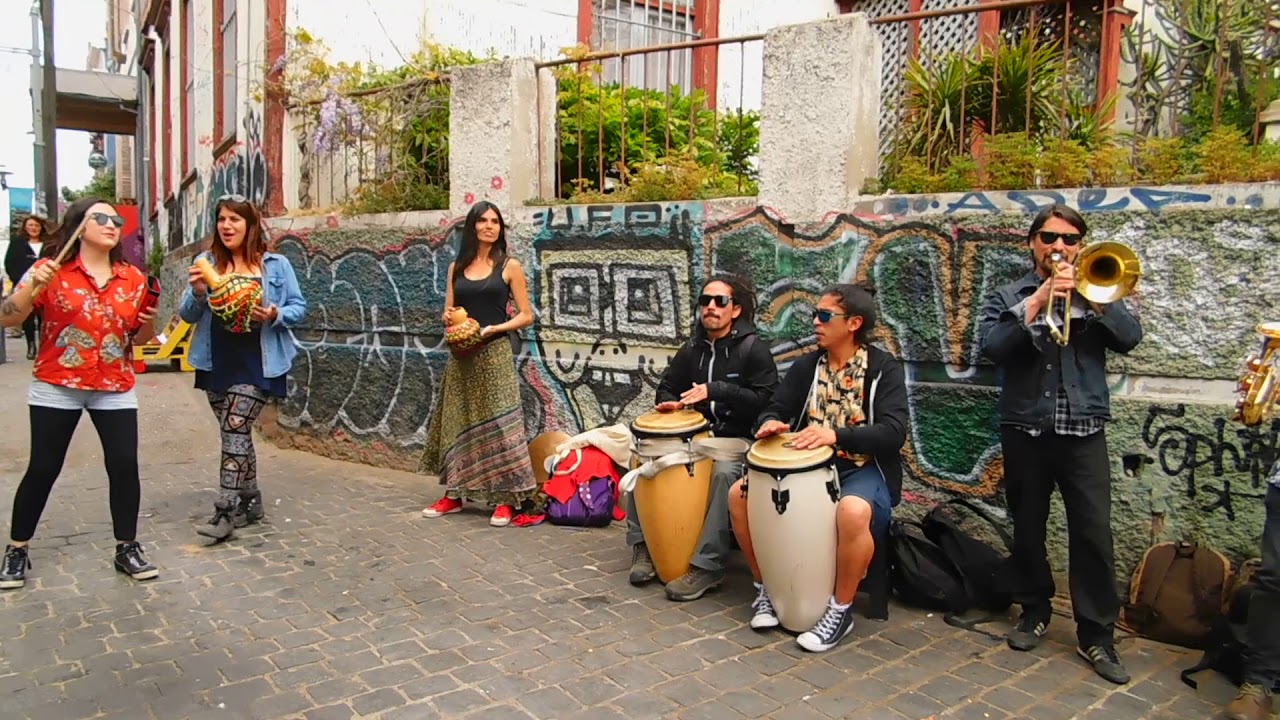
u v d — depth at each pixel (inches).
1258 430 138.5
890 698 121.6
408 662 129.1
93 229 152.3
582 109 227.6
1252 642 117.2
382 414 249.4
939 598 149.9
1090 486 130.7
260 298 175.6
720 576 161.2
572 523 197.6
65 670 124.2
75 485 221.6
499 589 159.3
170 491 219.8
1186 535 145.3
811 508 135.0
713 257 193.5
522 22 319.0
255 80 295.1
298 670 125.9
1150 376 148.2
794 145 181.0
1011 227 158.2
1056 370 131.6
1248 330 139.6
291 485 228.7
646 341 205.5
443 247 234.7
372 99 257.9
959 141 182.4
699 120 260.5
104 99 695.1
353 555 175.8
